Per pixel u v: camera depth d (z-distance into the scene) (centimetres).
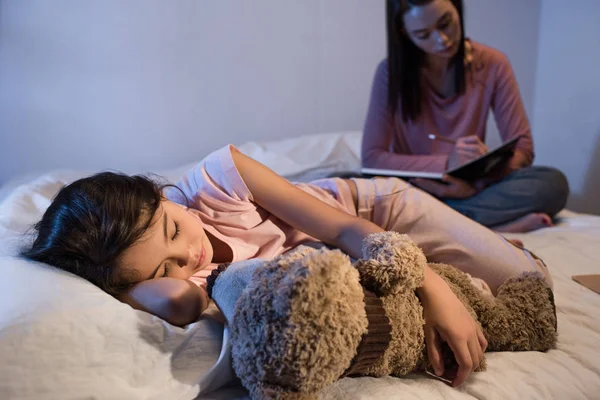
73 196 74
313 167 167
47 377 56
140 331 64
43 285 65
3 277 68
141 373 61
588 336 82
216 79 200
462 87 165
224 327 67
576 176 210
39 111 182
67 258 72
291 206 85
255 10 200
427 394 66
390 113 171
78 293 65
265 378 55
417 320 69
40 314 60
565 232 133
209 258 79
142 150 197
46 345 58
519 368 73
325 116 219
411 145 176
